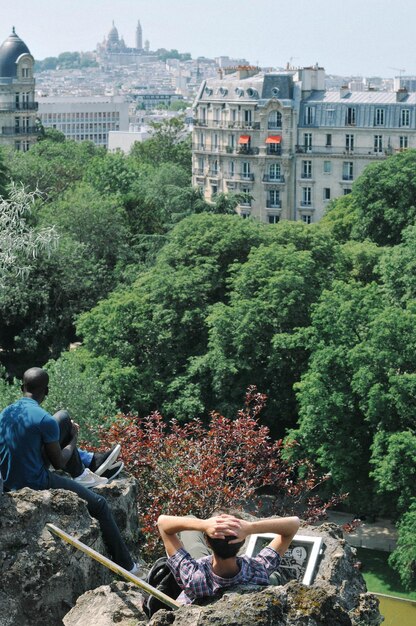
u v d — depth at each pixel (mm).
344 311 69688
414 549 58562
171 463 35656
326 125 172250
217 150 184000
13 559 15367
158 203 138125
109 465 20141
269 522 12539
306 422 68125
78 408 58156
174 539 12602
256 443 39031
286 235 92875
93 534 16312
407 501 62375
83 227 113562
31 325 102938
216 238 91125
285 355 77562
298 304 78750
